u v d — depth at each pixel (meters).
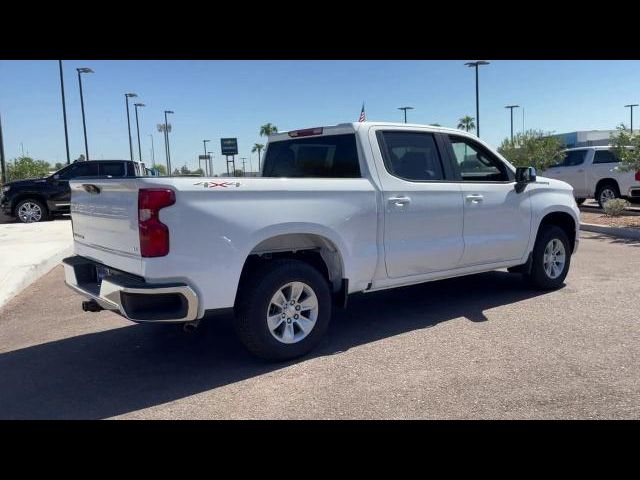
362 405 3.84
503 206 6.30
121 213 4.28
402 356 4.76
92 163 16.91
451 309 6.22
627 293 6.68
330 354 4.86
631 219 13.89
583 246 10.47
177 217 4.04
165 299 4.07
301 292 4.76
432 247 5.64
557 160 21.70
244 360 4.81
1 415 3.85
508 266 6.53
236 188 4.31
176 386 4.29
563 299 6.50
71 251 10.87
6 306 6.96
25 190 16.28
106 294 4.23
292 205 4.60
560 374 4.26
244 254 4.34
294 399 3.97
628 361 4.48
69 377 4.54
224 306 4.30
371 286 5.32
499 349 4.85
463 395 3.94
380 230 5.22
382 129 5.45
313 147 5.78
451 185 5.81
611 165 16.28
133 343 5.38
